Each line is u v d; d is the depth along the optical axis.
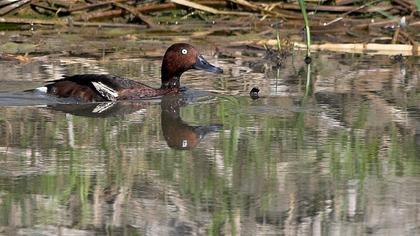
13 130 12.67
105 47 19.16
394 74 17.05
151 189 10.01
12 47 18.83
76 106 14.41
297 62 18.36
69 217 9.12
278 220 9.06
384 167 11.02
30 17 20.98
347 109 14.07
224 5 21.78
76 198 9.71
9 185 10.12
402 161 11.25
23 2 20.94
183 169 10.79
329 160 11.27
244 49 19.44
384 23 20.94
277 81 16.44
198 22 21.22
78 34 20.22
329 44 19.61
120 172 10.62
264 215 9.24
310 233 8.75
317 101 14.67
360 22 21.00
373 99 14.80
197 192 9.94
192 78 16.88
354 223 9.01
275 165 11.00
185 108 14.28
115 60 18.08
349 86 15.91
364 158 11.35
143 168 10.83
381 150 11.73
